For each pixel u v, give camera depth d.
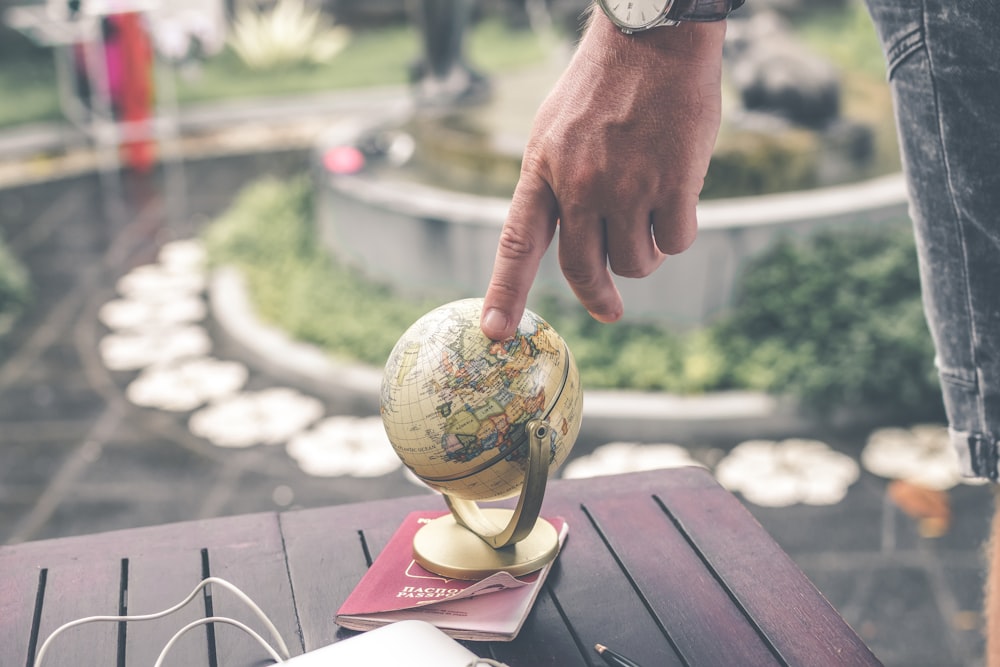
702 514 0.77
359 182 2.42
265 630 0.68
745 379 1.95
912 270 2.00
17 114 4.22
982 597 1.42
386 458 1.84
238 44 4.92
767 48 2.40
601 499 0.80
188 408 2.03
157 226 3.12
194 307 2.51
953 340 0.68
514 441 0.65
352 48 5.47
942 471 1.73
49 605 0.70
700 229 2.00
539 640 0.66
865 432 1.87
